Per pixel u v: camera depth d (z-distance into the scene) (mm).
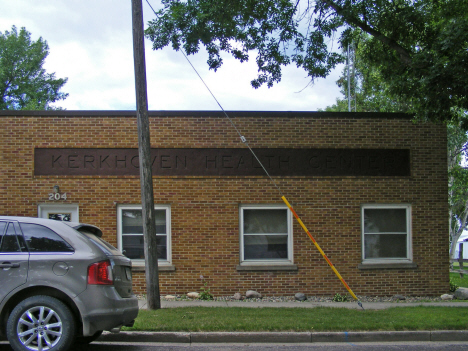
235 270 13180
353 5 12734
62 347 6336
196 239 13211
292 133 13508
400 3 12859
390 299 13094
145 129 10742
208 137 13359
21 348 6316
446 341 8477
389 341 8422
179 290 13102
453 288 14508
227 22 13422
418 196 13680
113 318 6574
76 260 6578
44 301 6410
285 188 13406
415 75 11812
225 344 8039
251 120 13461
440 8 12812
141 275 13000
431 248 13641
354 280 13359
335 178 13500
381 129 13695
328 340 8320
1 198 13031
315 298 13047
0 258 6570
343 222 13461
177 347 7719
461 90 11062
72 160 13219
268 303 11977
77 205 13164
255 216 13453
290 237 13375
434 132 13805
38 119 13203
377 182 13602
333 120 13617
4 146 13117
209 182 13297
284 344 8102
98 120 13273
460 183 25812
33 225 6840
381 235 13672
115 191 13188
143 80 10797
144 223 10609
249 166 13398
